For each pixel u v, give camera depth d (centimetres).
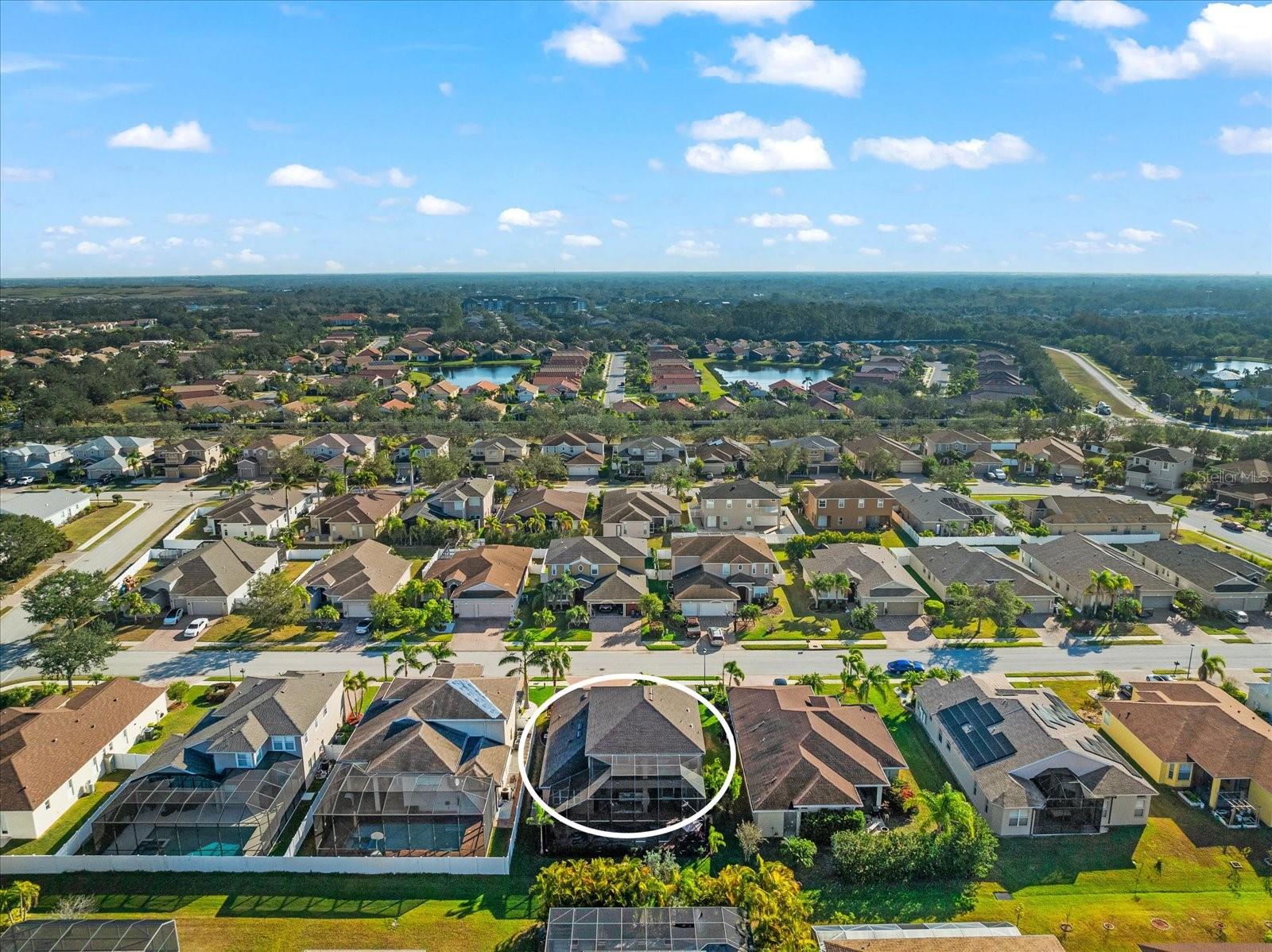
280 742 5431
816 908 4409
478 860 4681
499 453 13850
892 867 4603
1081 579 8369
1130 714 5919
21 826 4997
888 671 6988
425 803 5034
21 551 8875
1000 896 4541
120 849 4888
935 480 13212
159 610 7962
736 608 8188
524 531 10056
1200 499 12012
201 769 5203
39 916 4344
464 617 8075
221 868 4709
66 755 5425
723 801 5231
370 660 7262
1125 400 19625
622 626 7875
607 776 5166
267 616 7594
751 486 10769
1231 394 19688
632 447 13850
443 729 5559
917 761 5778
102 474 12950
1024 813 5022
